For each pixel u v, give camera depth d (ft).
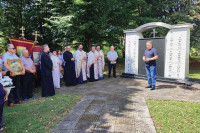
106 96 18.01
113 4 36.32
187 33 23.07
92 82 26.13
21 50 19.71
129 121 12.00
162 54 25.40
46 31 41.78
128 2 40.83
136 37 28.50
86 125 11.45
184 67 23.58
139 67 28.58
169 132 10.50
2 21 41.47
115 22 41.24
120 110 13.99
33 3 40.98
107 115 13.04
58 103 15.92
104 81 26.76
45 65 18.42
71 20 33.17
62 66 27.17
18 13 42.09
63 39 40.83
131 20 44.52
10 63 15.75
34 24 42.19
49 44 41.57
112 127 11.14
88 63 26.35
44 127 11.30
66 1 33.47
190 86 22.27
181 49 23.61
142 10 49.52
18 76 16.40
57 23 32.48
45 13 39.88
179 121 11.93
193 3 49.93
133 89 21.02
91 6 34.06
